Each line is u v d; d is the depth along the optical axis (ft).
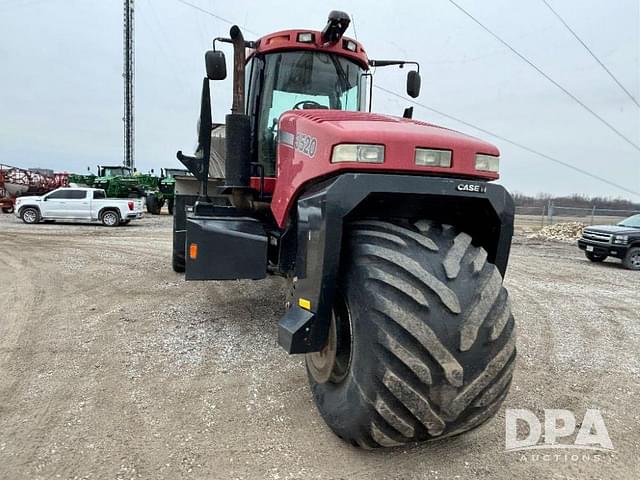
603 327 18.60
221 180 18.89
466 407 7.54
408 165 8.63
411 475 8.32
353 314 8.06
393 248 8.10
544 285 27.81
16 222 61.26
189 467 8.39
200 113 14.67
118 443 9.09
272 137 14.44
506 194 9.20
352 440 8.50
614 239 39.17
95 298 19.99
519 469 8.63
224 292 21.24
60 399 10.84
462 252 8.14
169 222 67.00
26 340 14.66
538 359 14.53
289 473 8.29
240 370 12.66
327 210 8.25
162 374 12.32
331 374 9.03
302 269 9.20
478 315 7.46
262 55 14.37
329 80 14.61
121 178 86.84
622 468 8.79
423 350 7.26
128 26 115.03
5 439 9.15
